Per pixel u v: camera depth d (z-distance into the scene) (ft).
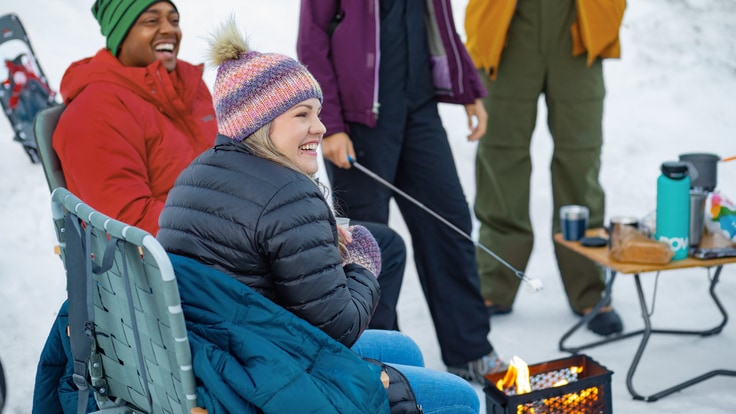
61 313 6.86
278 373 5.69
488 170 13.19
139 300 5.92
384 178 10.79
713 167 10.70
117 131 8.60
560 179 13.09
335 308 6.24
